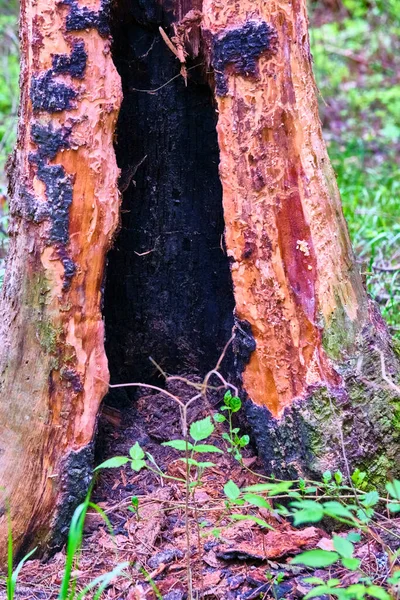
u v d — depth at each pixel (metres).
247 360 2.19
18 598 1.96
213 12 2.08
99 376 2.16
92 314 2.14
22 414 2.13
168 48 2.40
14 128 6.33
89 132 2.08
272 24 2.07
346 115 8.02
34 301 2.12
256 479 2.32
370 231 4.32
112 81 2.10
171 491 2.31
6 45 8.39
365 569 1.95
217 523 2.10
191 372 2.69
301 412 2.14
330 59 9.34
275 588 1.90
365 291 2.37
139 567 2.03
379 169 6.40
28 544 2.12
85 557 2.10
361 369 2.20
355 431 2.17
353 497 2.05
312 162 2.16
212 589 1.92
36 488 2.12
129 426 2.58
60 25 2.04
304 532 2.09
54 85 2.05
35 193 2.10
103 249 2.13
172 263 2.61
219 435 2.51
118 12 2.35
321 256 2.16
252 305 2.15
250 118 2.09
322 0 10.59
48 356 2.11
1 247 4.17
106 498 2.32
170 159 2.53
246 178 2.11
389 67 9.19
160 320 2.66
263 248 2.12
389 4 10.02
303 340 2.15
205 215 2.55
